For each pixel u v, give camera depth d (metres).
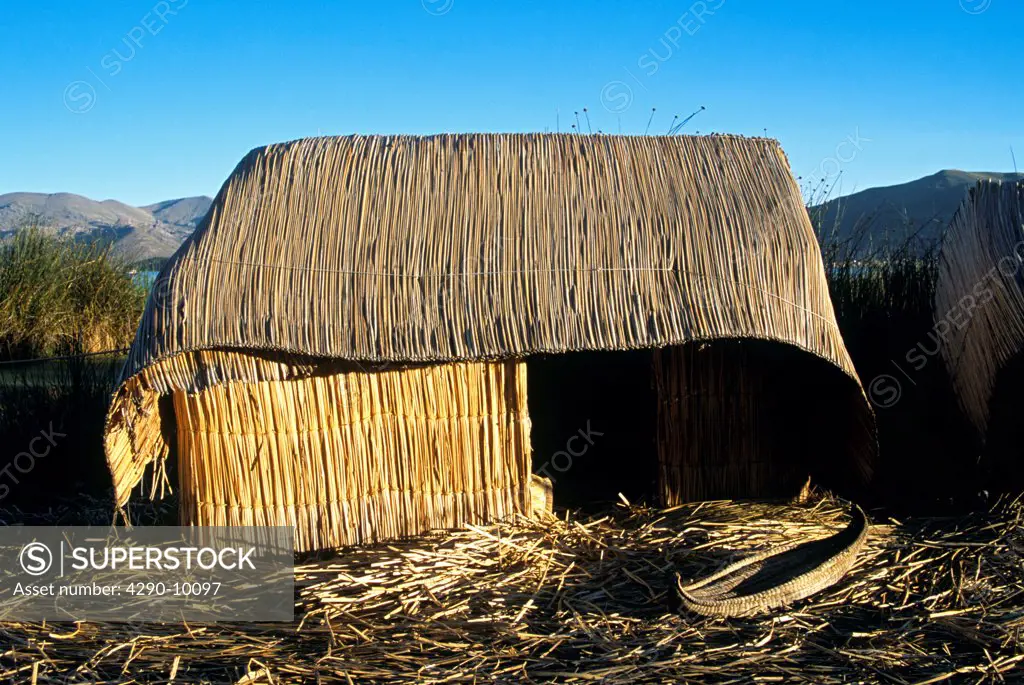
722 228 3.06
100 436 4.24
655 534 3.19
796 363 3.40
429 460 3.12
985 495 3.45
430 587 2.76
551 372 4.38
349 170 3.17
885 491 3.63
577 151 3.30
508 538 3.06
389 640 2.47
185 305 2.78
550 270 2.93
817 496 3.60
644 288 2.92
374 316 2.84
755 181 3.23
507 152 3.28
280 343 2.76
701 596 2.65
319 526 3.04
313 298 2.85
